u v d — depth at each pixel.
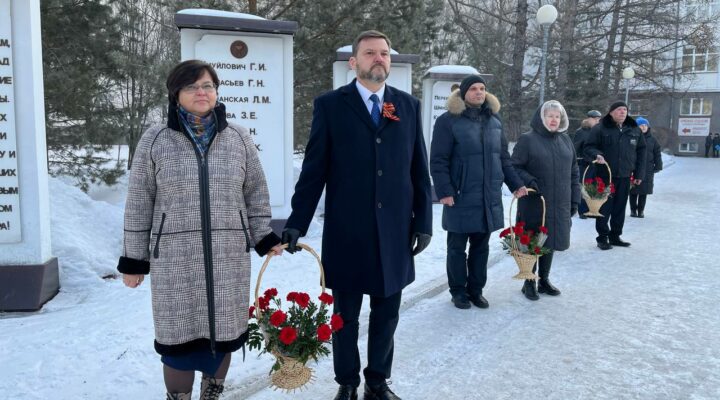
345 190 2.65
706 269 5.89
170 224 2.18
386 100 2.70
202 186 2.20
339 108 2.65
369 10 9.70
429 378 3.27
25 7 4.14
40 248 4.26
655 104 27.98
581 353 3.63
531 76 20.84
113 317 3.90
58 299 4.38
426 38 12.43
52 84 8.59
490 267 6.05
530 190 4.54
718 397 3.01
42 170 4.33
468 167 4.29
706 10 24.67
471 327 4.13
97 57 9.38
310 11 9.42
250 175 2.41
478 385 3.17
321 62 9.93
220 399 2.78
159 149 2.19
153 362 3.17
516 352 3.65
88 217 5.92
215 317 2.21
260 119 6.46
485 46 19.55
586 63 21.16
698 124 35.00
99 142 9.79
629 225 8.86
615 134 6.90
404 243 2.73
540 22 10.62
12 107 4.15
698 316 4.37
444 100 9.84
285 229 2.59
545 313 4.45
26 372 2.99
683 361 3.50
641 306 4.62
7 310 4.05
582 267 6.04
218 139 2.28
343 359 2.78
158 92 10.20
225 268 2.24
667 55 26.34
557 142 4.75
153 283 2.21
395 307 2.80
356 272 2.65
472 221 4.32
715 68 34.03
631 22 20.17
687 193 13.52
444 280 5.16
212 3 9.08
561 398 3.01
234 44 6.27
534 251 4.40
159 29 13.98
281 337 2.25
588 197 6.55
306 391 3.08
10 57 4.12
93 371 3.03
